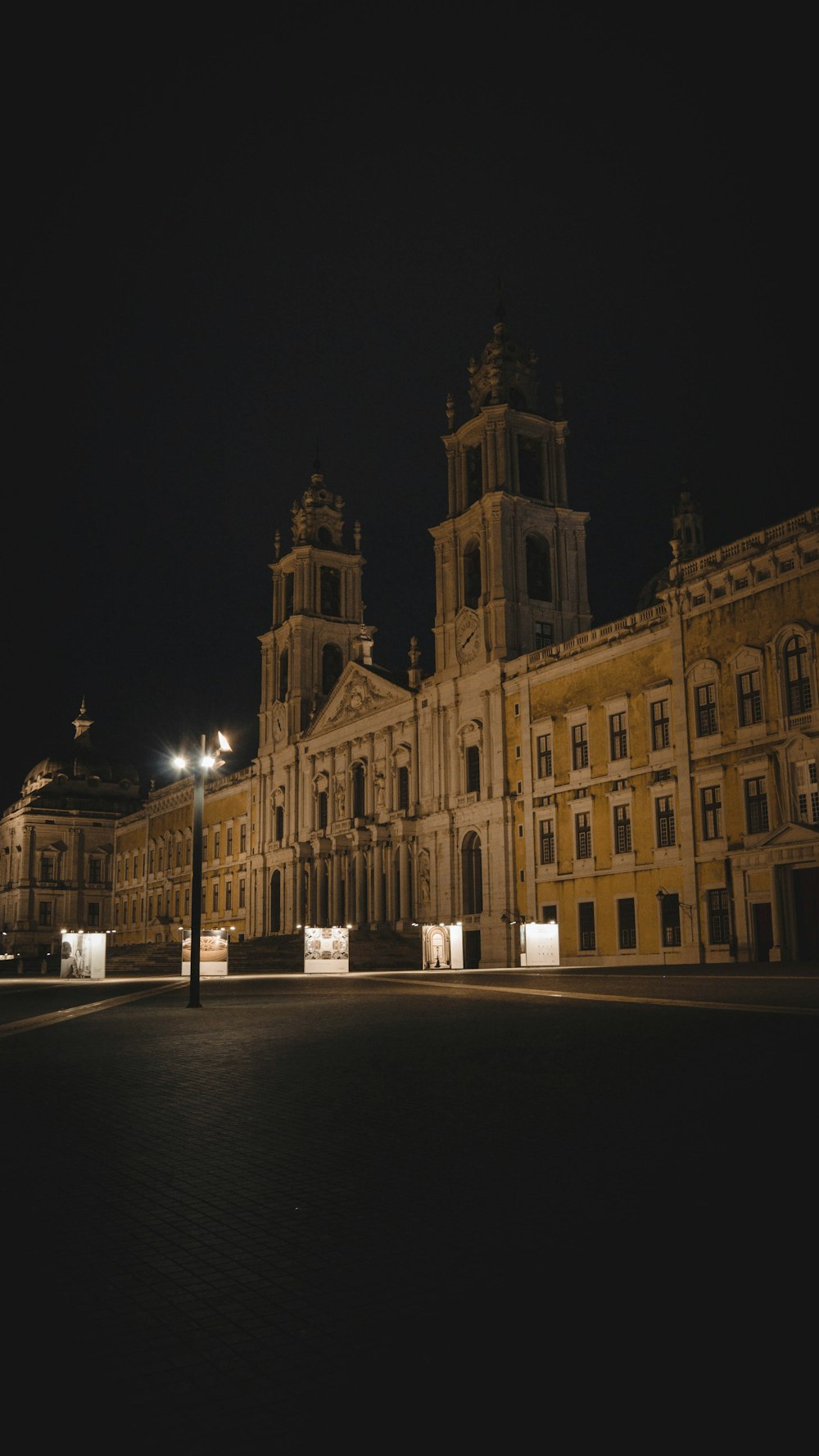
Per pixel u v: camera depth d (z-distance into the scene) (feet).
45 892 411.54
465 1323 18.21
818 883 146.10
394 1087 41.47
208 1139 33.04
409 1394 15.83
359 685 264.52
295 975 161.38
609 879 183.52
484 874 215.10
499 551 220.43
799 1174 26.30
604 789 185.88
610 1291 19.34
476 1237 22.66
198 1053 53.83
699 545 233.96
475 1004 82.43
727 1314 18.15
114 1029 68.33
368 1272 20.81
